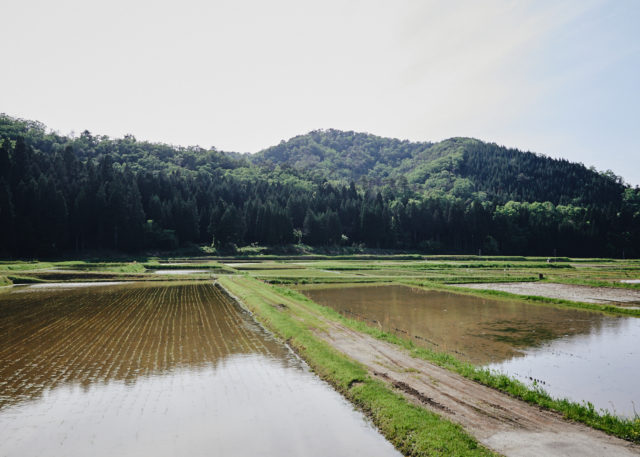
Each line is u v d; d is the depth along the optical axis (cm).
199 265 7156
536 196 19588
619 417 1120
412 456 896
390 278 5278
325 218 11906
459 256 11106
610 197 19475
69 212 8731
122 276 5403
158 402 1193
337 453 909
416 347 1788
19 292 3831
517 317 2705
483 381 1320
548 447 891
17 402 1186
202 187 13250
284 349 1795
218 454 900
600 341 2050
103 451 912
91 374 1438
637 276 6062
